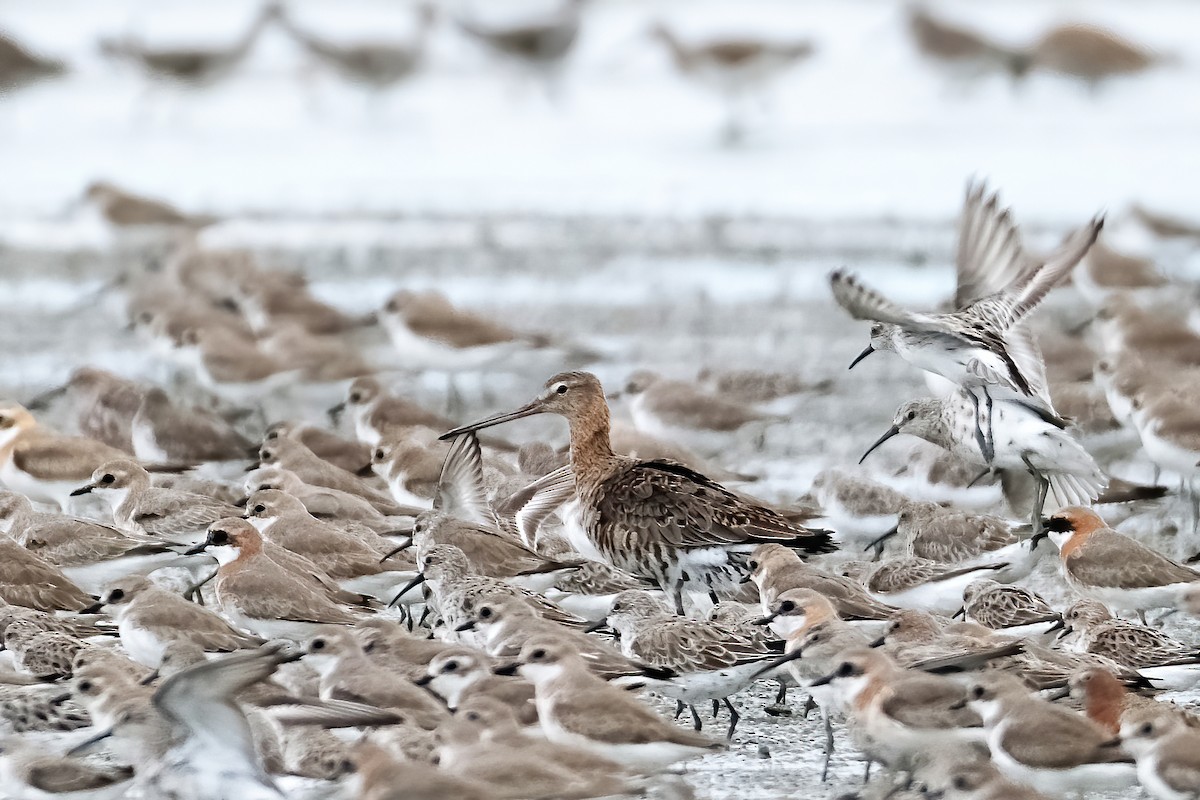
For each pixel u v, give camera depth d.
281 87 47.50
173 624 12.45
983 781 9.90
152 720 10.36
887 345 14.34
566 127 42.94
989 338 13.08
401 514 16.41
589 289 27.45
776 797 11.09
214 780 10.19
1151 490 16.27
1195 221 31.72
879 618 13.05
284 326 22.86
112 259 30.02
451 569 13.64
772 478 18.94
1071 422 15.66
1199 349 21.48
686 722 12.71
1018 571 14.93
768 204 33.56
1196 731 10.45
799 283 27.80
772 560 13.39
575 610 14.27
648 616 12.72
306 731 10.80
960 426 14.43
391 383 22.83
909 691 10.87
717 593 14.27
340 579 14.37
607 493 14.38
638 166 37.91
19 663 12.27
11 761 10.45
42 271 29.16
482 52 46.56
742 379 20.47
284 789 10.24
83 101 45.00
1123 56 43.06
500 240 30.81
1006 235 13.93
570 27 44.69
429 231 31.66
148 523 15.62
